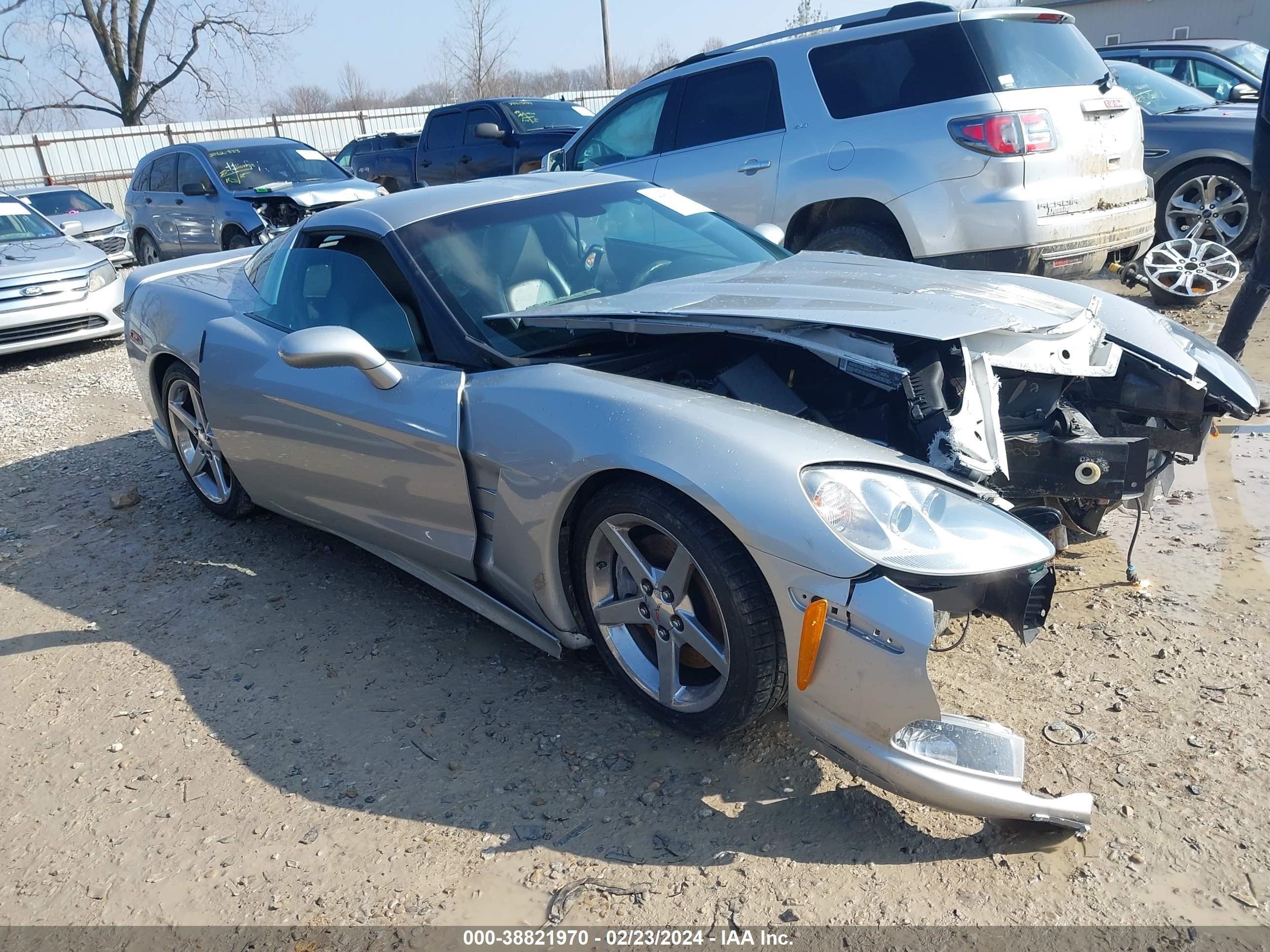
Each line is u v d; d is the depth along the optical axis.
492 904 2.03
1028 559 2.07
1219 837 2.04
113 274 8.57
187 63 30.23
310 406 3.14
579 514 2.53
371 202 3.49
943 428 2.33
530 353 2.82
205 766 2.58
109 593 3.66
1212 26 20.34
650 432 2.29
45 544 4.18
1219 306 6.44
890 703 1.99
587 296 3.14
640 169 6.54
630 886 2.04
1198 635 2.76
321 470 3.23
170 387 4.20
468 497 2.71
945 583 2.01
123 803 2.47
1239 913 1.86
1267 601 2.90
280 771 2.53
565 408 2.47
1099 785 2.21
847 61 5.55
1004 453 2.41
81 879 2.23
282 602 3.46
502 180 3.72
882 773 2.05
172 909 2.11
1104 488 2.61
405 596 3.45
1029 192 5.06
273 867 2.20
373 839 2.25
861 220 5.62
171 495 4.65
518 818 2.27
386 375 2.83
